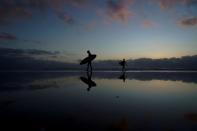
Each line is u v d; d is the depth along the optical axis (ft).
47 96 29.32
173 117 17.65
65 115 18.07
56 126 14.89
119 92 33.86
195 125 15.29
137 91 35.42
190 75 82.94
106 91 35.04
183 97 29.14
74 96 29.35
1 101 25.04
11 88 38.58
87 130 14.08
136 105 22.97
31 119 16.70
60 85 44.34
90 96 29.55
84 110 20.18
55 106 22.04
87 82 51.47
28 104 23.18
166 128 14.58
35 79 59.98
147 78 65.62
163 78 65.77
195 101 25.73
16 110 20.02
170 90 36.88
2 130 14.01
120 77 70.13
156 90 36.73
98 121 16.25
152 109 20.80
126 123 15.75
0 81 52.31
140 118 17.25
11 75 79.87
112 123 15.66
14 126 14.83
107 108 21.13
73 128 14.44
